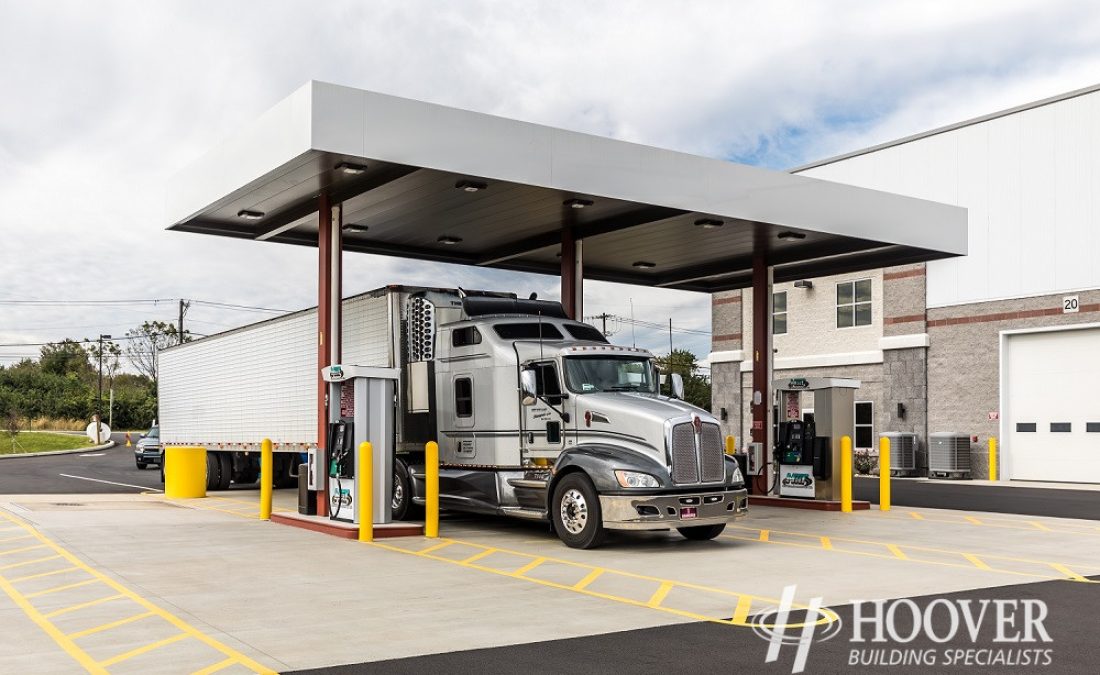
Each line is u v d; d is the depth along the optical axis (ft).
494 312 51.37
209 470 80.33
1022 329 94.73
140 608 29.17
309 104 42.24
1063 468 91.91
